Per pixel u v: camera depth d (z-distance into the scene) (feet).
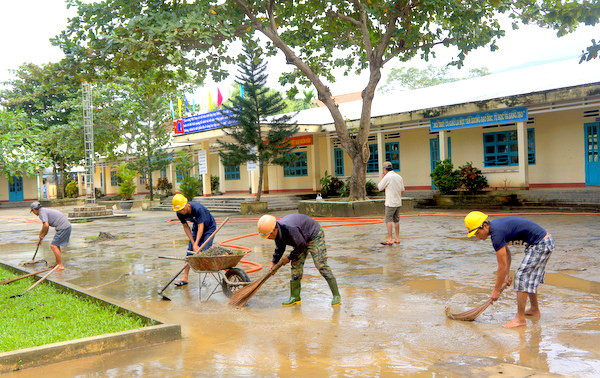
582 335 14.56
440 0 44.52
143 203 96.37
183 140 87.81
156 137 99.25
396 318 17.26
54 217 30.58
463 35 50.08
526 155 57.31
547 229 37.42
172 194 106.01
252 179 86.84
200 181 93.15
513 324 15.66
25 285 25.98
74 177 154.40
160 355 14.66
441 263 26.61
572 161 57.16
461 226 42.34
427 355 13.64
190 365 13.73
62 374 13.35
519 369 12.33
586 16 24.90
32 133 25.91
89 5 43.80
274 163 69.26
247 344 15.34
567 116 57.31
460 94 67.36
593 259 25.35
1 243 48.93
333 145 82.69
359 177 57.06
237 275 21.91
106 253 37.45
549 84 56.85
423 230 40.75
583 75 55.93
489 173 63.05
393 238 37.04
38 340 15.49
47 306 20.68
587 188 54.44
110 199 128.06
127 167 100.48
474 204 59.21
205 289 23.61
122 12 44.83
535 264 15.61
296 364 13.43
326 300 20.29
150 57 45.06
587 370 12.08
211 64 50.21
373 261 28.25
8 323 18.08
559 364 12.51
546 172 59.47
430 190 68.95
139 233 51.37
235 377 12.67
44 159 25.54
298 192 86.63
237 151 67.82
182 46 46.16
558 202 52.80
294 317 18.10
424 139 71.67
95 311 19.61
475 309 16.35
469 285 21.47
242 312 19.17
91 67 46.47
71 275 28.78
